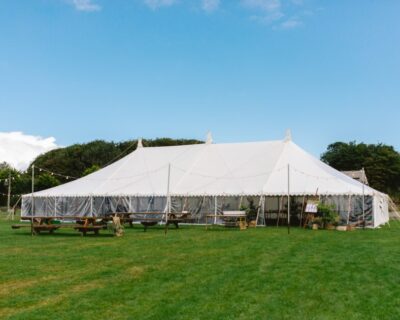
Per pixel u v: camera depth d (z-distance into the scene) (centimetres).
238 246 1333
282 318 613
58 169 6319
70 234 1795
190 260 1066
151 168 2758
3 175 5631
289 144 2636
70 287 787
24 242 1473
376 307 665
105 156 6444
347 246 1329
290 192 2255
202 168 2627
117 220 1714
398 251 1215
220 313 632
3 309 657
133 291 757
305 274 892
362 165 6325
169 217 2158
